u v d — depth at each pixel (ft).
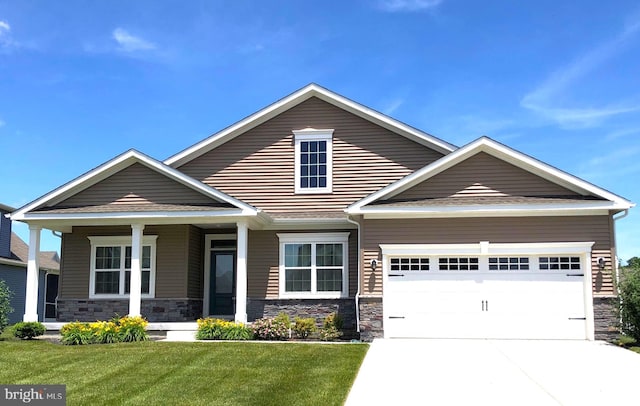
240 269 59.47
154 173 63.00
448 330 56.18
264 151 69.82
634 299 50.88
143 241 66.44
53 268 106.22
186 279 65.31
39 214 61.26
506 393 34.68
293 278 65.72
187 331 59.21
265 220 63.98
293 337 59.31
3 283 62.59
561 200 56.13
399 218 57.77
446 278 56.95
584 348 49.57
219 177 69.72
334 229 65.87
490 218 56.90
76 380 38.06
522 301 55.98
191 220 60.80
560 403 32.68
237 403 32.65
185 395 34.40
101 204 63.05
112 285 67.31
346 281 64.80
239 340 56.70
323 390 34.88
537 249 56.03
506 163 58.85
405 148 68.23
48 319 107.76
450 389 35.58
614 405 32.24
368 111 68.39
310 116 69.92
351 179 68.28
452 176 59.16
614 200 55.16
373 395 34.24
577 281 55.67
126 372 39.91
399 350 48.49
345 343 51.57
